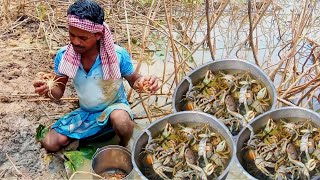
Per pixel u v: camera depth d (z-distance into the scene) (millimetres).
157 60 3125
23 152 2363
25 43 3178
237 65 2352
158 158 2088
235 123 2262
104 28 2156
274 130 2129
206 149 2070
